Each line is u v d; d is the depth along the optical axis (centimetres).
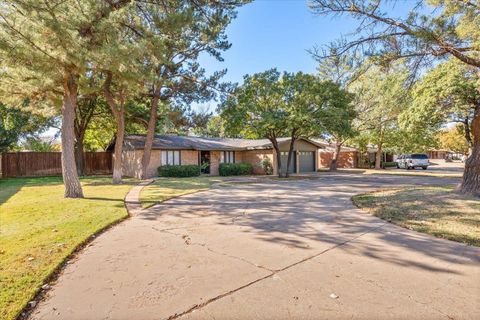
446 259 383
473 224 538
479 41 577
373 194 974
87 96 1544
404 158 2908
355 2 656
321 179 1686
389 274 338
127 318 255
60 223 596
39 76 854
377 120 2395
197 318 253
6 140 1927
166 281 325
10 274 343
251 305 272
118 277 338
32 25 696
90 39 819
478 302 273
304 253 413
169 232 538
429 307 265
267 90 1581
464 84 1445
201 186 1320
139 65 925
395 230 528
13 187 1327
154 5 950
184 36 1404
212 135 3625
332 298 283
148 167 1898
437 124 1953
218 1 1102
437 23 613
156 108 1689
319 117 1538
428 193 877
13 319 254
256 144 2342
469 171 827
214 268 361
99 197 967
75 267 371
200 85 1652
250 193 1072
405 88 778
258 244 458
